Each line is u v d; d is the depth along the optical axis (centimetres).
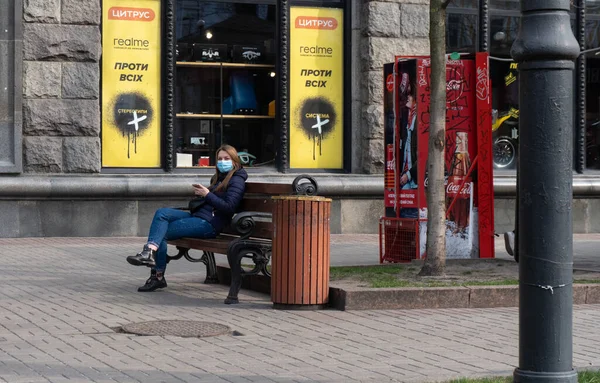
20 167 1900
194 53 2061
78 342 886
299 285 1092
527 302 550
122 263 1523
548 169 542
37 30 1916
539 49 541
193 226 1238
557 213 543
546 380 544
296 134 2114
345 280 1205
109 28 1997
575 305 1152
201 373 757
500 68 2236
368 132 2106
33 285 1266
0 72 1895
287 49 2103
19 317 1020
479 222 1460
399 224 1457
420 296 1112
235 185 1242
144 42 2017
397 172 1463
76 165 1945
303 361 812
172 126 2028
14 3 1895
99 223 1956
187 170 2048
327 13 2127
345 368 784
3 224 1906
